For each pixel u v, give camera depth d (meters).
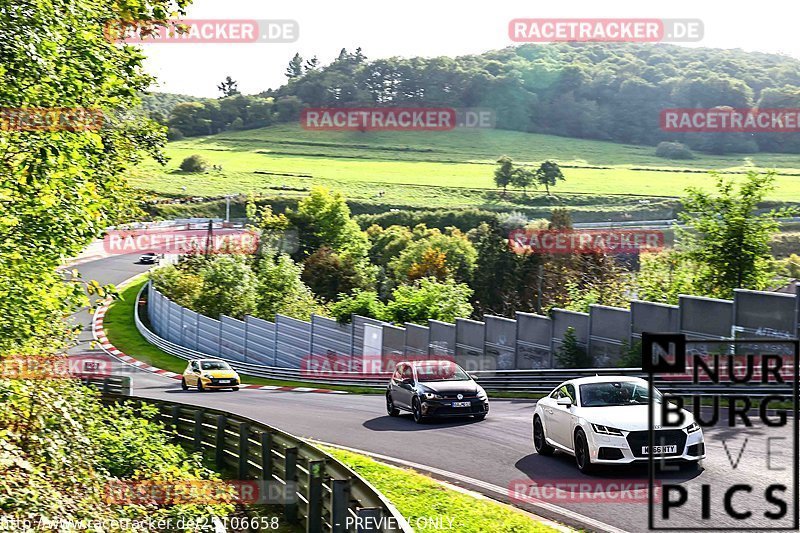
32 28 13.93
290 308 95.00
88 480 16.39
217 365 56.88
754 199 48.12
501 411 34.41
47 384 16.97
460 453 23.95
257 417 35.66
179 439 27.14
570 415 20.47
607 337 41.31
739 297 33.41
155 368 75.50
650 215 181.00
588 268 78.94
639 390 20.66
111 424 23.16
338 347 65.94
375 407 39.41
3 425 15.28
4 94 13.73
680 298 36.50
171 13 21.86
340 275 117.38
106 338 93.12
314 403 42.72
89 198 15.18
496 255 112.69
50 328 17.94
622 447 18.73
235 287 94.19
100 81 16.47
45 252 14.89
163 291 105.31
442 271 129.75
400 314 65.75
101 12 18.69
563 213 119.50
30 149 13.59
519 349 48.00
